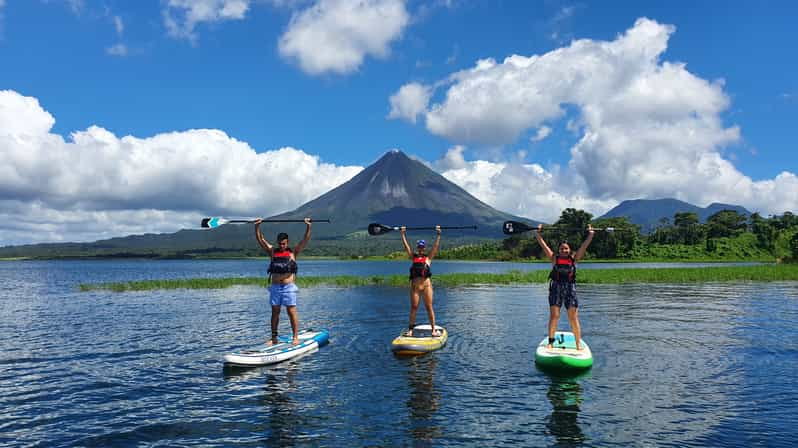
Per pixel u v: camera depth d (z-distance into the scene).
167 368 11.42
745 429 7.37
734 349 12.88
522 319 18.81
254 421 7.87
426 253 14.44
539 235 12.27
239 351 12.04
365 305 24.12
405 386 9.66
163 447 6.93
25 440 7.26
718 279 43.75
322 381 10.09
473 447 6.77
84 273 93.94
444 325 17.33
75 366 11.73
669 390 9.27
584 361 10.64
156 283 39.56
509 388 9.46
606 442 6.93
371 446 6.83
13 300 29.66
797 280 42.78
